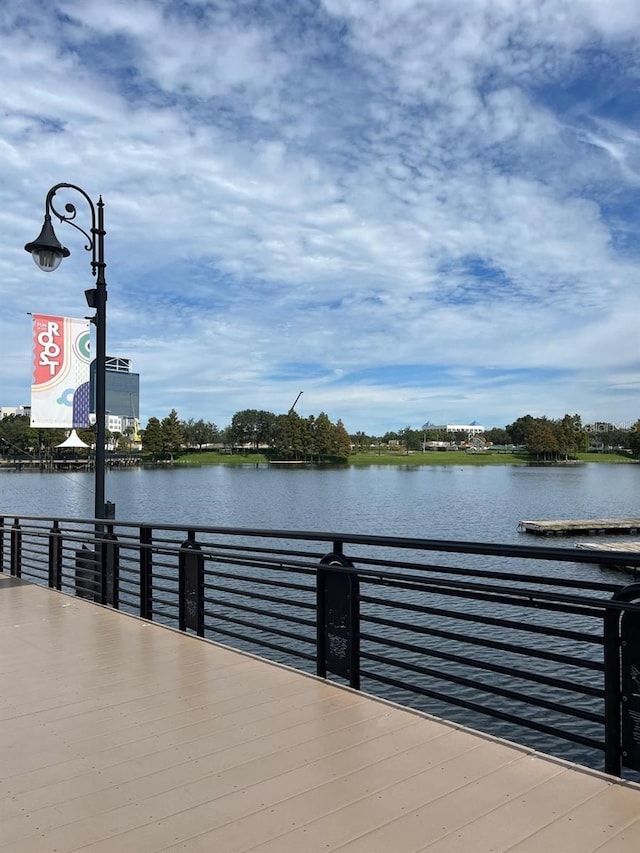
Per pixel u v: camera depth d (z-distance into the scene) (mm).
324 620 4539
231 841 2549
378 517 37938
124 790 3002
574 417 167625
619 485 69750
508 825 2586
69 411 9805
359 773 3082
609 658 2994
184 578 6000
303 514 39781
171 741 3525
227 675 4645
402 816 2682
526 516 38938
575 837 2484
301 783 3002
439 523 35156
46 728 3758
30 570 17594
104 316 9164
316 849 2469
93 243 9164
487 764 3143
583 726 8406
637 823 2576
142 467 118062
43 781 3115
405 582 3961
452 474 95875
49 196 8695
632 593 2855
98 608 7156
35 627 6254
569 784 2914
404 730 3588
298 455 135625
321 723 3713
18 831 2668
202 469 112562
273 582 4977
